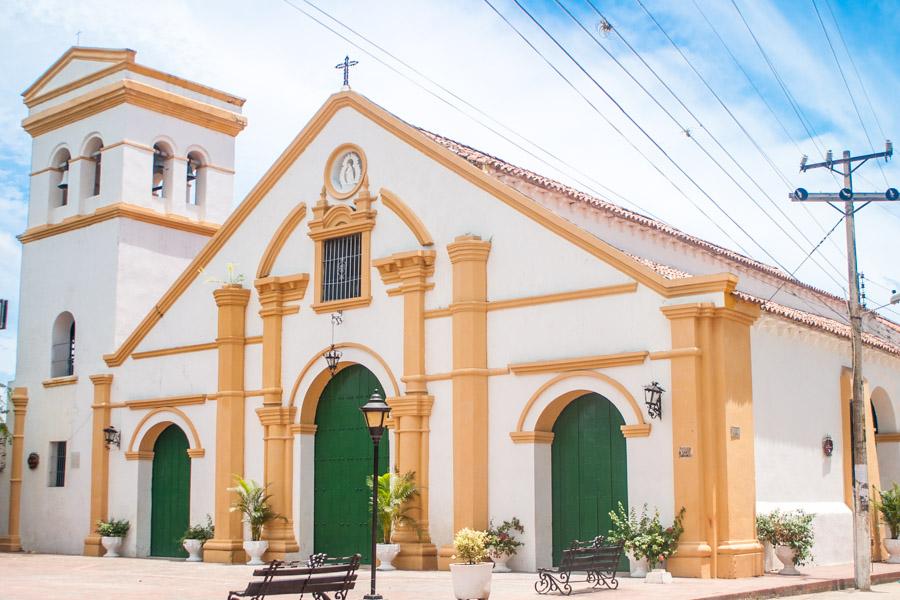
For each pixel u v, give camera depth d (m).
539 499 20.44
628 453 19.31
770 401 20.56
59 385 30.59
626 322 19.69
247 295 25.72
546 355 20.61
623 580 18.34
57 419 30.45
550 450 20.91
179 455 27.11
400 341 22.62
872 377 26.00
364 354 23.30
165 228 31.03
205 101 32.59
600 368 19.83
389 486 21.44
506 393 21.05
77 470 29.42
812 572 20.06
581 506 20.33
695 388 18.66
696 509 18.41
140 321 30.00
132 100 30.44
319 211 24.45
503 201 21.61
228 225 26.36
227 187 32.91
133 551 27.17
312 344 24.28
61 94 32.53
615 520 18.92
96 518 28.14
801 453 21.50
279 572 14.22
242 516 24.78
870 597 17.48
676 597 15.59
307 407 24.31
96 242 30.50
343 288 23.97
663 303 19.31
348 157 24.42
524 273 21.16
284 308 24.92
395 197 23.22
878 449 27.36
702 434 18.69
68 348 31.47
